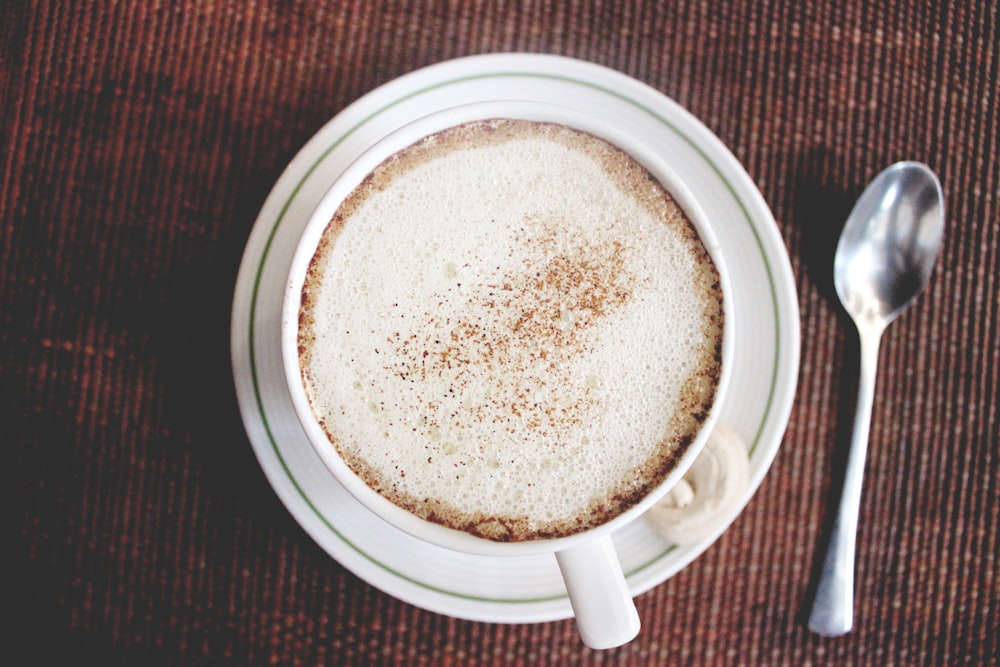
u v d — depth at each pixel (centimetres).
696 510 34
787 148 37
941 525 37
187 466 36
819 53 37
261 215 33
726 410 34
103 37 36
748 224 34
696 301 32
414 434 32
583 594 31
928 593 37
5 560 36
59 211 36
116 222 36
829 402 36
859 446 36
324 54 36
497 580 34
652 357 32
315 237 31
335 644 36
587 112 34
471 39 36
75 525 36
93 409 36
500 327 32
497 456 32
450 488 32
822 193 37
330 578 36
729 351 31
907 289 36
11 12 36
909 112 37
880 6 37
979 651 36
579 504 31
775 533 36
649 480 31
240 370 33
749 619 36
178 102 36
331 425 32
